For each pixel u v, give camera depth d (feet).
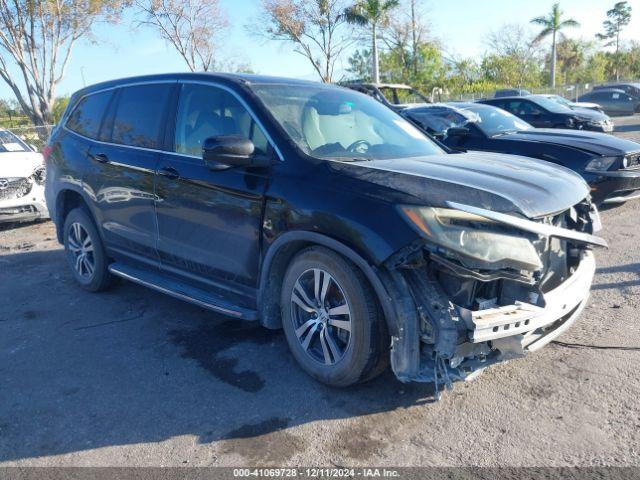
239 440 9.73
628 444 9.13
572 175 12.34
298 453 9.32
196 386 11.58
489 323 9.07
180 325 14.76
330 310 10.79
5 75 96.17
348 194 10.18
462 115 29.12
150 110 14.85
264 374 11.95
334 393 11.07
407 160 12.05
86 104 17.54
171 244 13.80
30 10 90.17
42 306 16.65
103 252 16.78
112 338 14.12
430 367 9.78
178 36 117.60
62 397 11.36
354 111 14.06
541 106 51.83
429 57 143.64
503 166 11.91
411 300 9.51
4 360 13.15
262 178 11.51
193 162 13.11
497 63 165.89
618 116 94.38
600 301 15.03
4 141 30.12
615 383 10.89
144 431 10.11
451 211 9.25
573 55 210.18
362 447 9.40
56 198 17.84
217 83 13.44
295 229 10.77
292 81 14.30
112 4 94.38
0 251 23.49
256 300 12.11
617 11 247.50
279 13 121.60
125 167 14.84
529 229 9.37
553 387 10.91
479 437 9.52
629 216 24.40
